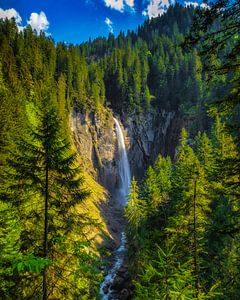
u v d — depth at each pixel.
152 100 110.94
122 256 42.09
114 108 106.88
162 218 38.16
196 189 16.47
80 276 10.98
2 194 11.97
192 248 16.28
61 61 97.94
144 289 8.59
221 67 6.98
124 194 90.31
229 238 21.33
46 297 10.52
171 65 115.06
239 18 6.33
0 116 29.86
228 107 7.46
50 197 11.89
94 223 12.58
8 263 7.39
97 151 90.44
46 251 10.91
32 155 12.16
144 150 104.25
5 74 60.25
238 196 8.33
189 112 98.06
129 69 114.69
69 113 84.12
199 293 8.73
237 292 13.18
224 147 37.69
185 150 60.97
